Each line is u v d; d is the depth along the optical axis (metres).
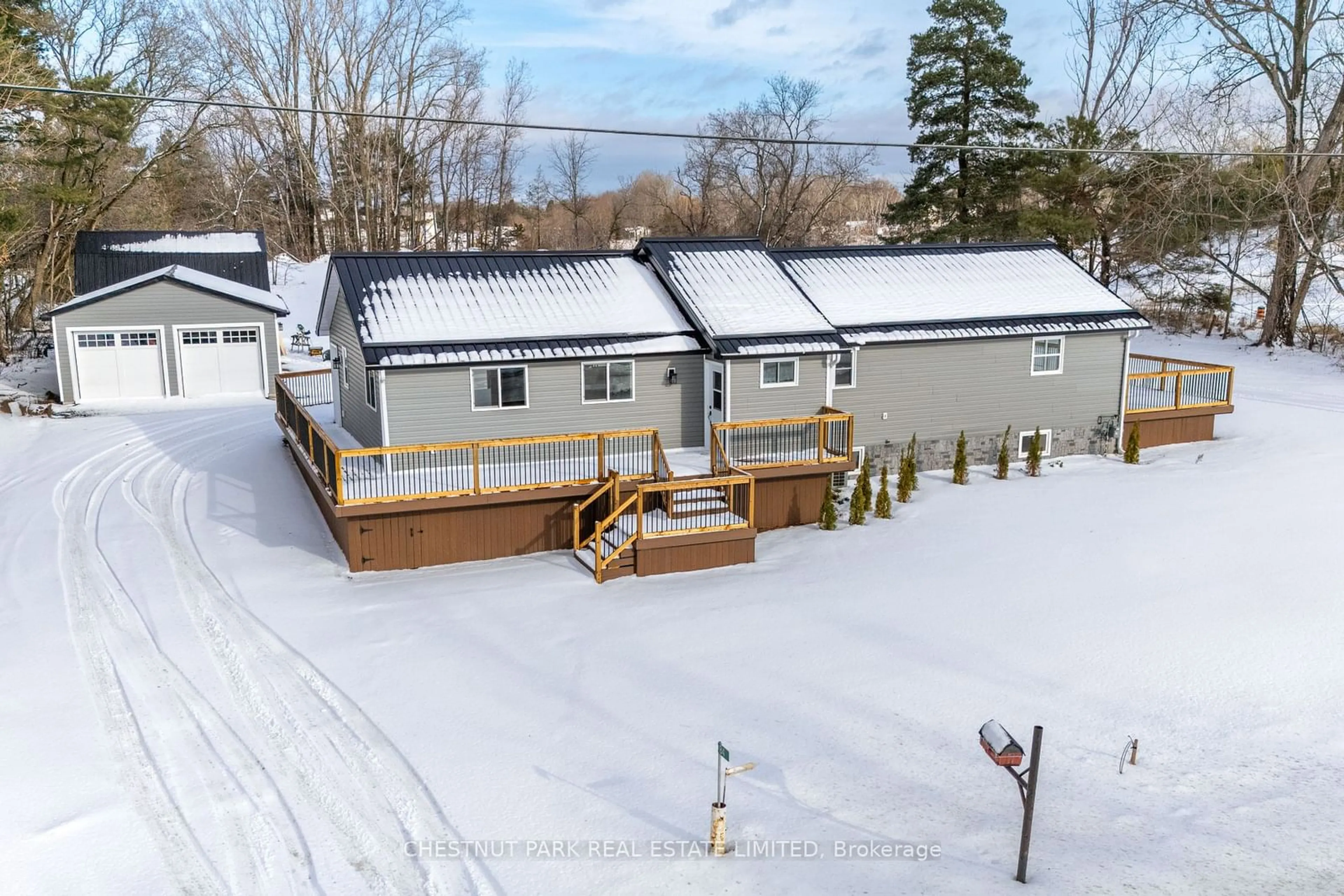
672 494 18.17
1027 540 18.48
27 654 13.49
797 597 15.88
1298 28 37.34
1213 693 12.00
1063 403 25.38
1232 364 37.75
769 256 24.28
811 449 21.19
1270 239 44.53
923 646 13.65
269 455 24.89
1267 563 16.55
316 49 60.00
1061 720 11.44
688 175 69.31
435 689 12.55
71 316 31.67
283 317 34.38
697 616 15.05
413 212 64.88
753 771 10.38
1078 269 27.22
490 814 9.68
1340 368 35.31
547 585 16.61
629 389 20.69
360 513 16.66
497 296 20.95
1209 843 8.96
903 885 8.35
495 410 19.58
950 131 45.47
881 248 26.97
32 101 33.34
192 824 9.54
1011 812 9.55
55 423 28.59
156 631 14.41
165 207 57.62
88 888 8.50
